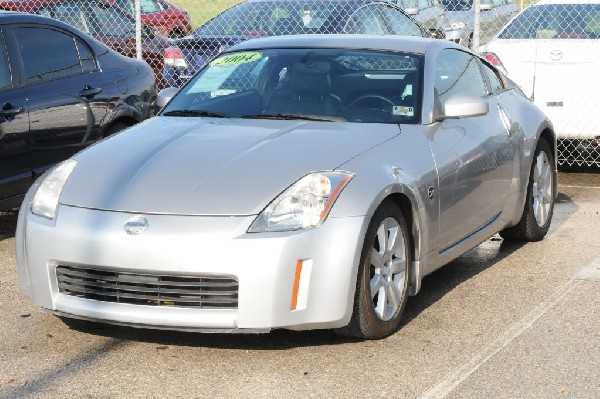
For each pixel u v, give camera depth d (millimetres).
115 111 8477
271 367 4867
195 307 4836
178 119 6062
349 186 5020
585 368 4816
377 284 5180
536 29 10703
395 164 5387
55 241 5023
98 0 13844
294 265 4773
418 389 4566
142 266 4805
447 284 6395
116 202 5012
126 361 4965
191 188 5000
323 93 6055
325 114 5910
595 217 8430
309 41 6562
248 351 5090
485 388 4566
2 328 5484
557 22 10688
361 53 6332
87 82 8297
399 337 5312
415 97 5977
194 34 12172
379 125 5758
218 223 4801
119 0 15023
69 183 5262
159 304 4875
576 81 10203
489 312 5766
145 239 4805
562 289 6227
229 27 11969
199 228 4789
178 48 12055
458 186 5953
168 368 4867
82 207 5070
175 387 4621
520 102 7301
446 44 6641
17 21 7910
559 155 10992
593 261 6930
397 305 5379
